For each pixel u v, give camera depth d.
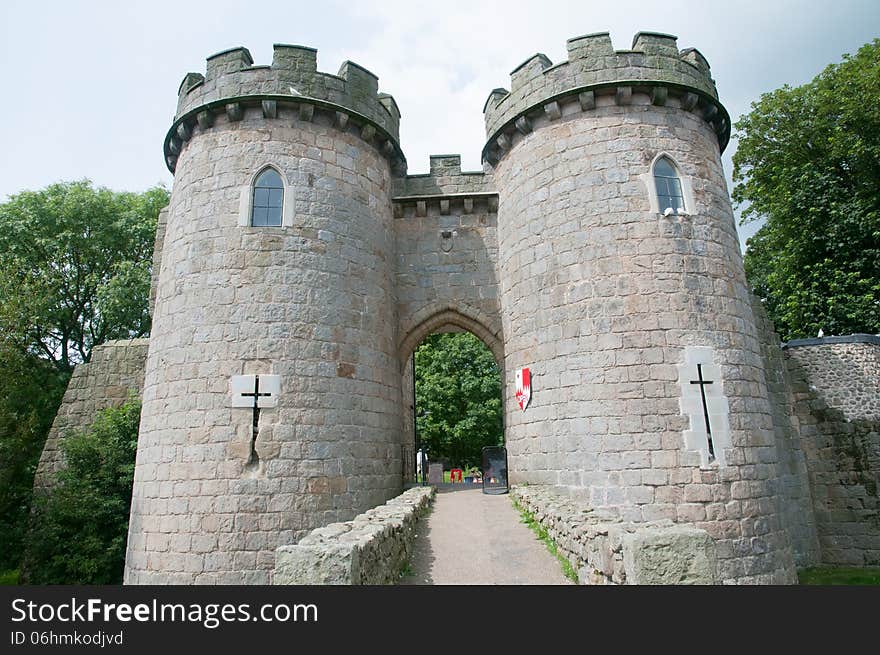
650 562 5.53
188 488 11.84
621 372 12.09
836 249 21.80
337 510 12.25
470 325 16.61
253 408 12.14
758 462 12.09
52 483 17.91
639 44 14.01
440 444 37.47
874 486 15.98
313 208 13.63
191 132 14.43
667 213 12.98
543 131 14.28
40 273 26.30
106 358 19.17
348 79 14.80
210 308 12.75
